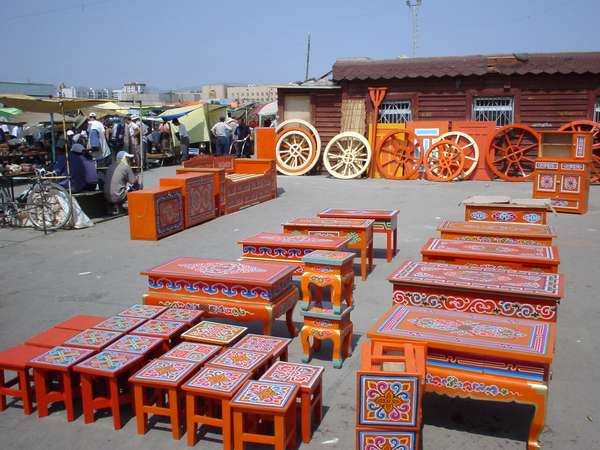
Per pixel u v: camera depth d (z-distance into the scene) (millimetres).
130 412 4234
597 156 15586
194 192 10883
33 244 9695
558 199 11664
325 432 3889
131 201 9727
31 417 4176
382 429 3260
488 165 16531
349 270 5039
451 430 3895
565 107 16375
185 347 4301
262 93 86250
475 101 17188
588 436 3781
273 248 6352
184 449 3729
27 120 19672
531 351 3434
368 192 14734
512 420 4016
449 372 3602
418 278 4695
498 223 7375
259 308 4902
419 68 17125
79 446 3789
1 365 4184
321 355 5102
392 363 3482
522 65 16312
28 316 6207
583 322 5777
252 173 14000
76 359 4090
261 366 4051
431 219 11016
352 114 18047
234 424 3537
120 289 7082
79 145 11555
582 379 4582
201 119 24000
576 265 7773
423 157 17000
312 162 18438
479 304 4480
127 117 19562
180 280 5195
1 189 11461
